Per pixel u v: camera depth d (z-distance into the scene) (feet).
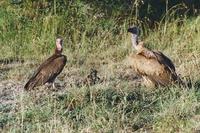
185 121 38.99
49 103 42.32
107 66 54.85
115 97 43.24
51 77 46.65
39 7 65.51
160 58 46.96
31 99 44.09
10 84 50.31
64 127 38.37
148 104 42.50
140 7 67.36
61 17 64.23
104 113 40.70
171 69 46.14
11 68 56.13
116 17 65.62
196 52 57.00
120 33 63.10
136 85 47.88
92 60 57.62
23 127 39.65
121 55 59.11
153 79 46.29
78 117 40.55
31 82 46.29
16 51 61.57
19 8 65.67
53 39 62.23
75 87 44.93
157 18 67.31
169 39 62.34
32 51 61.31
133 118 40.57
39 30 63.72
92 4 65.82
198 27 62.90
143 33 64.64
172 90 43.88
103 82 48.37
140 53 47.50
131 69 51.93
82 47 60.75
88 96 43.68
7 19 64.95
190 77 47.65
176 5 65.72
